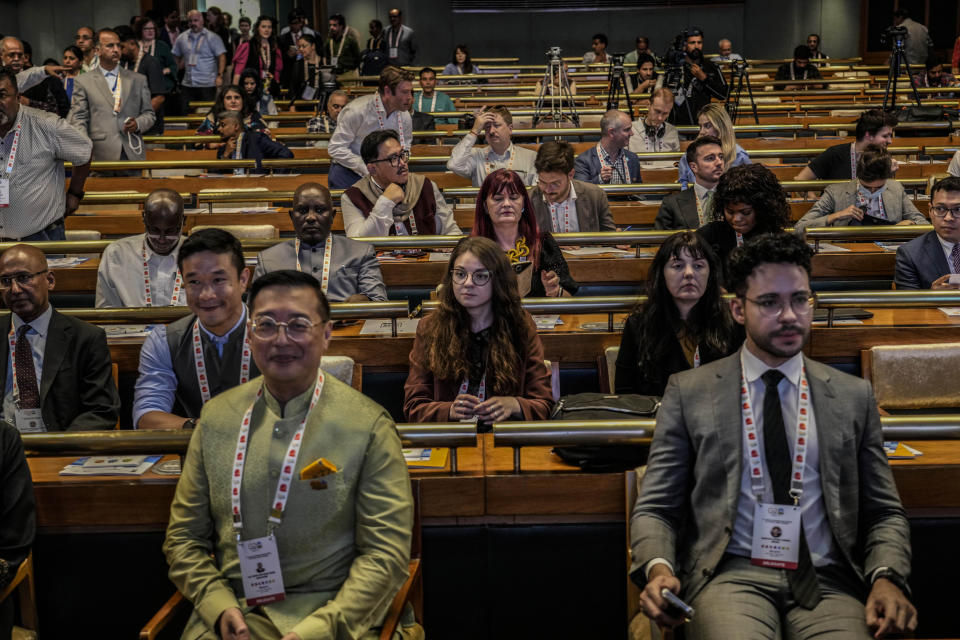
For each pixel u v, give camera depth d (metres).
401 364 3.83
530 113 10.05
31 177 5.53
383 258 5.41
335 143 6.84
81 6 17.39
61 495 2.68
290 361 2.26
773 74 15.98
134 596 2.73
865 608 2.15
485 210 4.50
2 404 3.39
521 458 2.84
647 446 2.70
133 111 8.41
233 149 8.39
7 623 2.49
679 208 5.61
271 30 13.73
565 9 21.12
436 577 2.72
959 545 2.67
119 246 4.50
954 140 9.03
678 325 3.21
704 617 2.21
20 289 3.32
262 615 2.23
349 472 2.25
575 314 4.00
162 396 3.27
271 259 4.46
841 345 3.81
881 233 4.94
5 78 5.34
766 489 2.29
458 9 21.19
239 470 2.27
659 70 13.18
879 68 15.91
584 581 2.71
